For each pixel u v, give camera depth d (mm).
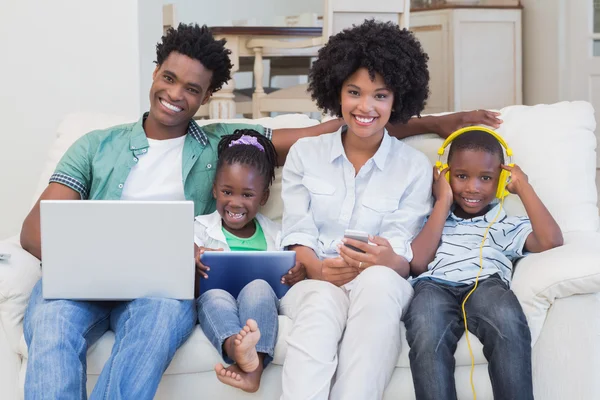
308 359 1604
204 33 2035
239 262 1780
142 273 1640
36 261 1858
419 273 1921
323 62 2045
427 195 1996
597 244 1791
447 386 1611
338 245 1847
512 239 1912
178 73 1989
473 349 1677
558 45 4559
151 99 2025
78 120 2283
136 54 2898
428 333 1644
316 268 1878
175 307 1643
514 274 1831
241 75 5570
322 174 2010
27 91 2918
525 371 1618
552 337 1664
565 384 1658
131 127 2084
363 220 1975
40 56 2904
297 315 1687
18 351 1756
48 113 2924
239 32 3635
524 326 1648
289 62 4570
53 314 1618
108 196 2012
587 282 1617
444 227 1991
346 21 3535
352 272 1818
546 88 4719
